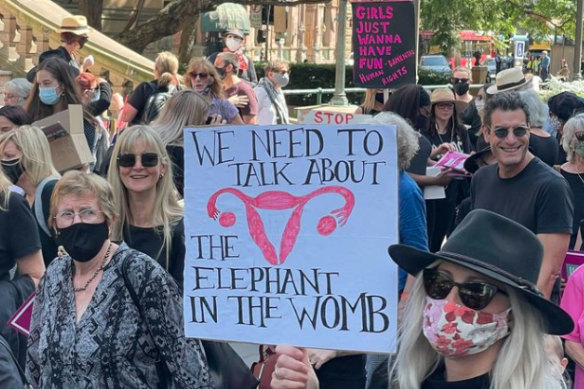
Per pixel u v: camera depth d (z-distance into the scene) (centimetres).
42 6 1611
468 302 311
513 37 5588
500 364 309
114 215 427
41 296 434
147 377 416
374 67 1084
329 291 365
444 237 881
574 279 505
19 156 604
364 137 361
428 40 3897
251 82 1591
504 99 564
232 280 378
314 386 381
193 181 383
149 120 991
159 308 413
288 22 3762
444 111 920
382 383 364
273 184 373
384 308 359
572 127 688
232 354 443
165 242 523
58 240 423
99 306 415
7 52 1575
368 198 361
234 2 2223
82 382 411
